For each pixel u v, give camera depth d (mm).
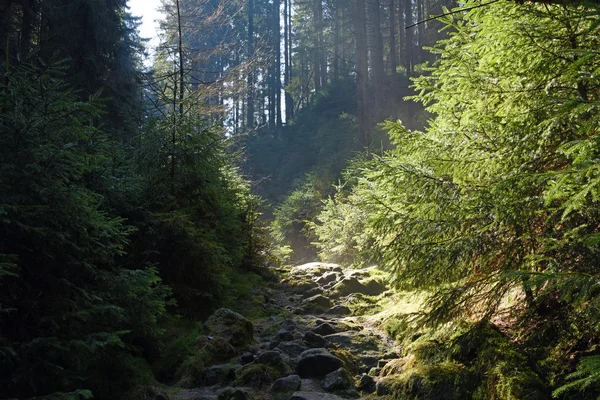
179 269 6691
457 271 4328
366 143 22844
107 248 4680
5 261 3646
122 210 6414
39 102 4086
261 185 30016
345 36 38125
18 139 3809
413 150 4801
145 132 7449
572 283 2967
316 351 5188
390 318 6539
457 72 4531
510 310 4555
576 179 2824
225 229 8375
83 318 3863
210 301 7117
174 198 7020
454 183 4531
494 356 3887
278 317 7535
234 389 4477
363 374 4859
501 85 4391
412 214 4641
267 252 11969
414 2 32531
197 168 7297
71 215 4016
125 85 12180
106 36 11359
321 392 4551
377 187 5363
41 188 3783
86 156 4559
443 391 3916
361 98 25125
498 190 3857
